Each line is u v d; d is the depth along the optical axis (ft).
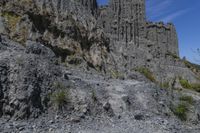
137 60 301.84
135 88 106.22
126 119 80.18
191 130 85.35
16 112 61.98
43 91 70.95
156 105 96.68
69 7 143.74
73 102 75.00
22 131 55.62
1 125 56.03
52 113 68.54
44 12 123.85
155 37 426.51
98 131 65.26
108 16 360.69
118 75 145.89
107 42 162.61
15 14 112.68
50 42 120.37
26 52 87.66
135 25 381.19
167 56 366.02
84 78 107.55
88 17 156.97
